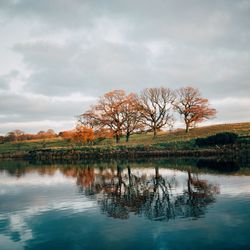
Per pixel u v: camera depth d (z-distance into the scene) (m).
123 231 14.89
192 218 16.44
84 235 14.64
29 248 13.39
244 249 12.27
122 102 87.25
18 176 40.62
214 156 64.19
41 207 20.72
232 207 18.31
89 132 87.94
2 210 20.22
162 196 22.98
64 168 51.38
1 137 151.50
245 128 82.25
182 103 93.00
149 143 82.31
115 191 26.05
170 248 12.65
